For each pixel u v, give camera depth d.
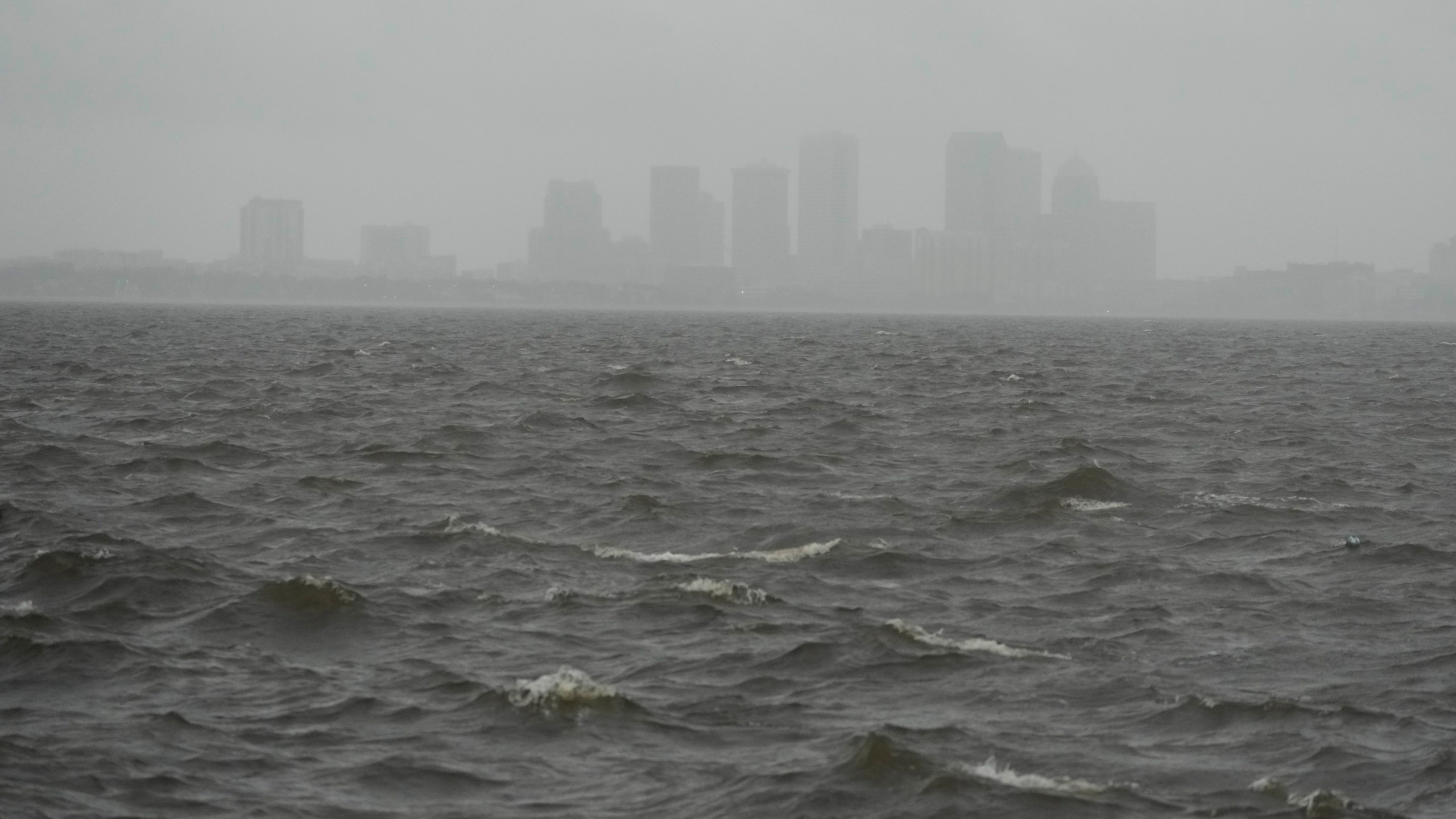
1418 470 83.56
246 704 36.66
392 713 36.03
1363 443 97.00
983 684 39.28
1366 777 33.06
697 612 45.78
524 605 46.69
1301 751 34.41
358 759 33.00
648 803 30.89
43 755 32.53
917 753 32.97
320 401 112.12
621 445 88.25
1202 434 101.06
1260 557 57.38
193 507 63.88
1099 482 70.56
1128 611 47.97
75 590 46.97
